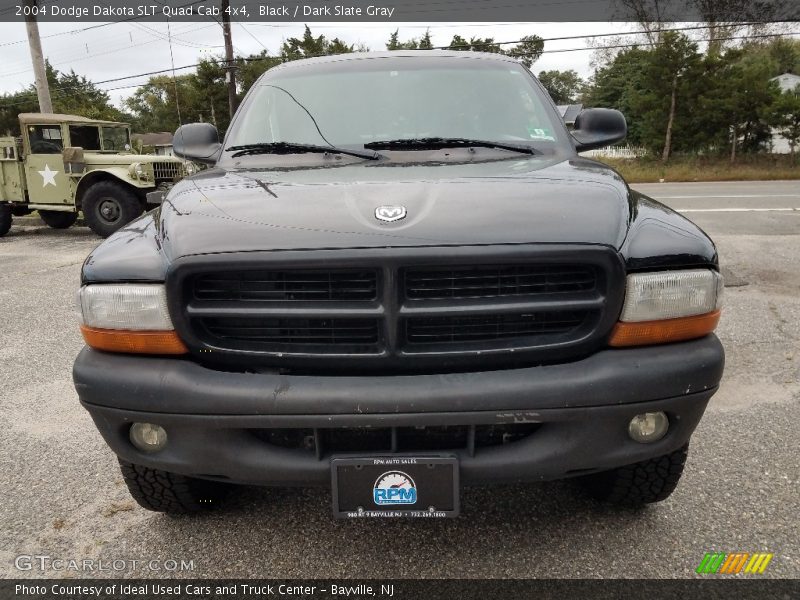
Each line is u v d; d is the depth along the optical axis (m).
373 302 1.80
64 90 46.31
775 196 14.34
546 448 1.83
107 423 1.95
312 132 2.80
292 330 1.86
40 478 2.82
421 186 2.08
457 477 1.80
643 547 2.21
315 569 2.15
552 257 1.76
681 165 27.31
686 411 1.87
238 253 1.78
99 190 10.73
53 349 4.75
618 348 1.85
